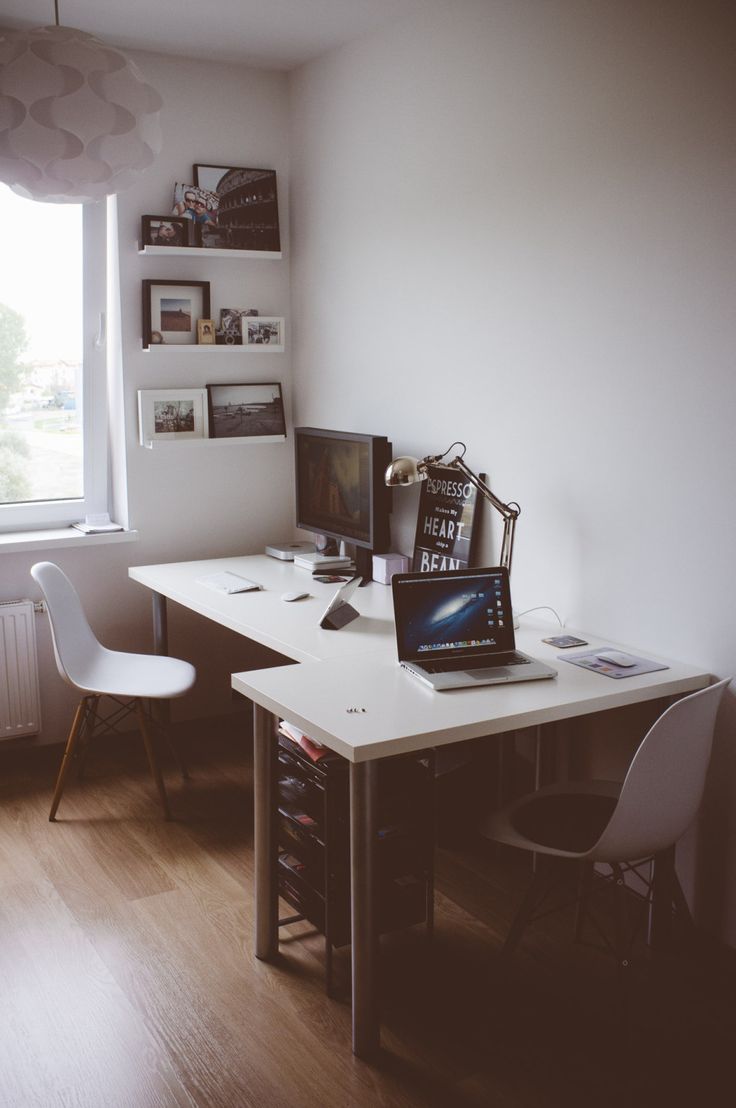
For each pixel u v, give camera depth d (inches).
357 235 146.4
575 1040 87.8
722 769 99.3
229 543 167.0
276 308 164.9
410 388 139.0
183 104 151.2
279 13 131.2
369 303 145.7
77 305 152.6
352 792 82.0
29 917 107.6
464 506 129.1
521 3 113.1
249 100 156.4
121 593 158.7
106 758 152.0
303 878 96.9
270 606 126.3
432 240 131.5
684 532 100.7
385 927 97.7
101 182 80.7
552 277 113.0
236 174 156.5
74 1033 88.6
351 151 145.5
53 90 74.4
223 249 155.2
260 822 97.6
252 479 167.6
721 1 90.7
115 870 117.9
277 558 157.4
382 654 105.2
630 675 97.8
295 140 159.0
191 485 161.9
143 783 143.2
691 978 97.1
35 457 155.2
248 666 170.1
